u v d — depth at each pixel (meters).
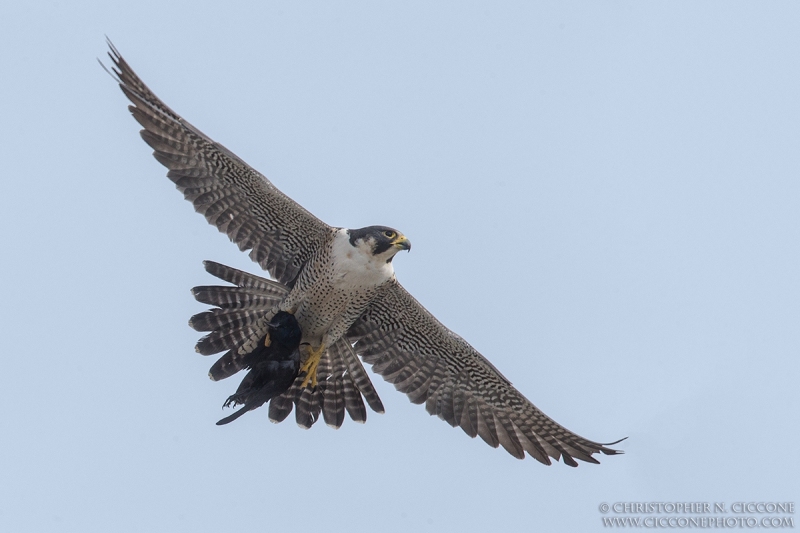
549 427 16.31
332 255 15.16
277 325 15.09
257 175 14.73
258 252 15.50
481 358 16.23
